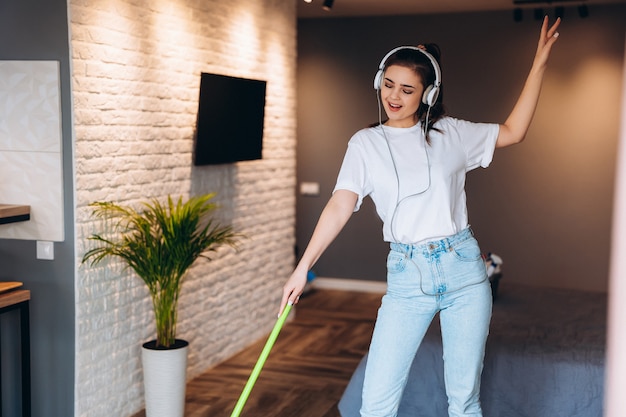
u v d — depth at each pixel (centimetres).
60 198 324
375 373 220
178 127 404
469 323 214
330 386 418
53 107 320
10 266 335
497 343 302
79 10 320
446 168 214
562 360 286
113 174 349
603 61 602
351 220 693
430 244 213
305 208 698
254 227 499
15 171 328
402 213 214
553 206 627
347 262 696
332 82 681
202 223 433
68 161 322
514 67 625
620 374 46
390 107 216
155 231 372
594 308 387
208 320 445
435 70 212
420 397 296
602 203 613
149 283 346
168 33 390
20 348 339
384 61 218
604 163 610
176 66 399
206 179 437
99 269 343
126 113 357
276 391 408
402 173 213
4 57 325
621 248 46
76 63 319
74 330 330
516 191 636
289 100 539
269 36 504
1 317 341
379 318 222
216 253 451
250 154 472
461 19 637
